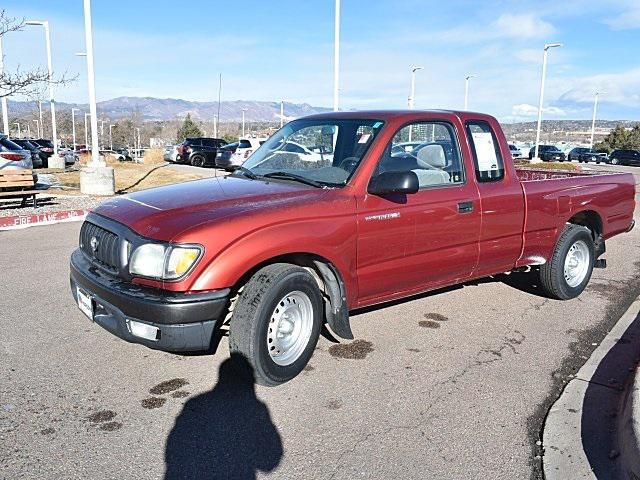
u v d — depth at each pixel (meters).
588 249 6.33
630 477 2.96
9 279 6.65
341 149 4.68
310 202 4.07
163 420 3.57
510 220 5.37
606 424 3.62
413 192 4.31
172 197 4.23
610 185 6.62
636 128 87.00
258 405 3.79
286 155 5.04
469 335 5.16
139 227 3.76
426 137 4.87
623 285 6.99
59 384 4.01
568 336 5.19
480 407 3.84
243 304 3.80
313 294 4.11
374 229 4.31
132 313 3.62
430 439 3.43
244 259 3.66
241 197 4.13
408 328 5.30
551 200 5.78
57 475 3.00
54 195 14.22
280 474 3.06
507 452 3.32
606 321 5.61
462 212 4.91
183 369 4.29
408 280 4.71
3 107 25.97
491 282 6.95
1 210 11.59
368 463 3.17
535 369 4.46
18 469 3.03
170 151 31.73
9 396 3.82
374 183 4.34
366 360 4.55
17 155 15.54
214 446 3.31
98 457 3.17
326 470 3.10
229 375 4.21
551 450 3.33
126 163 32.19
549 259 5.99
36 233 9.67
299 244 3.89
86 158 35.69
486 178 5.23
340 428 3.53
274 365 3.93
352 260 4.24
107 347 4.67
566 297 6.18
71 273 4.43
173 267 3.54
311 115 5.46
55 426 3.47
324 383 4.13
